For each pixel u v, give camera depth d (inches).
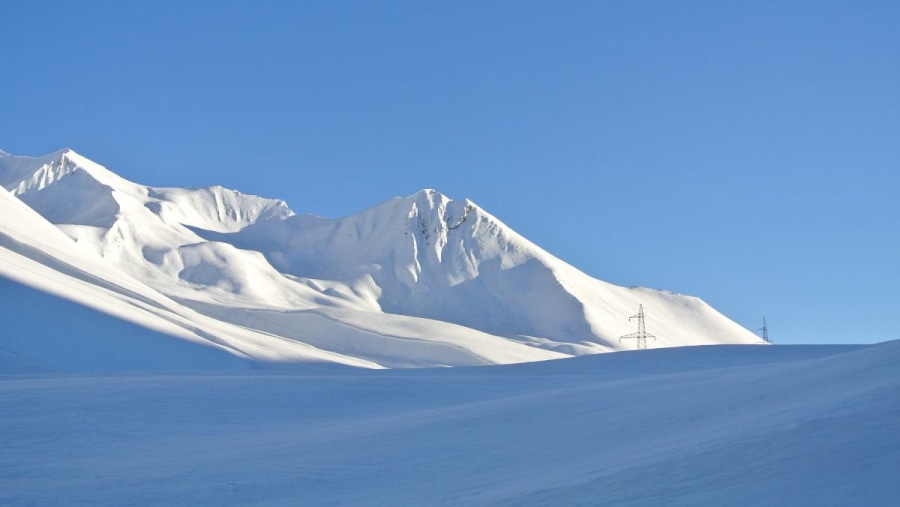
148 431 801.6
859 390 478.0
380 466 556.1
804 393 559.5
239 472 550.3
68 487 504.4
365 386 1235.2
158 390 1080.2
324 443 684.1
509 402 883.4
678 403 689.6
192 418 896.9
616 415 681.6
